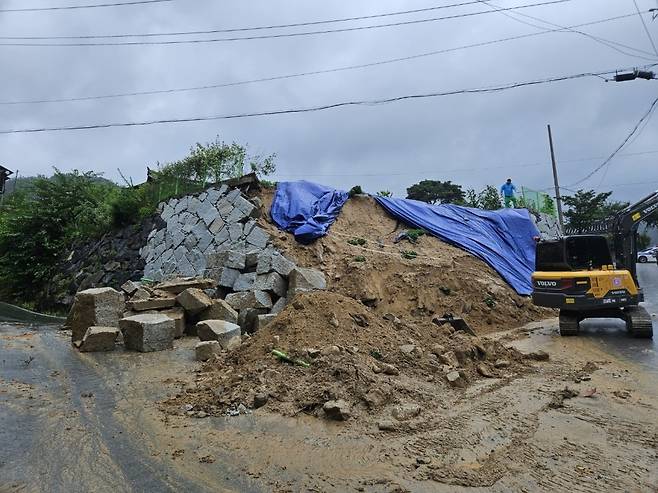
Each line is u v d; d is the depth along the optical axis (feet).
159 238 58.18
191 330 37.32
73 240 73.36
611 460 15.12
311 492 13.19
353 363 22.06
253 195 54.60
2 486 13.34
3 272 74.23
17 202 87.20
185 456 15.55
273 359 23.80
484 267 54.34
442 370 24.58
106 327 32.83
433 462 15.02
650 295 62.59
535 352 29.58
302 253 48.03
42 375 25.07
